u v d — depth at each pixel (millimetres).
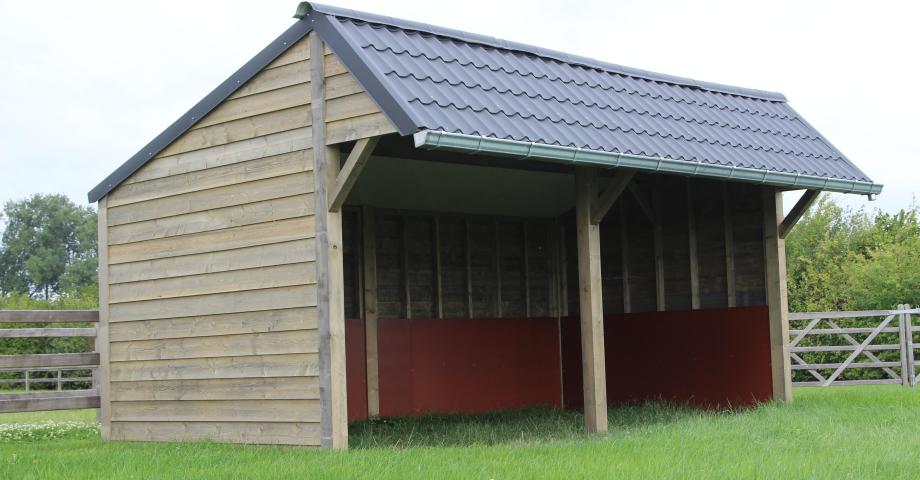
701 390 14055
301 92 10031
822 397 14422
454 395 14961
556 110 10453
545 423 12375
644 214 14812
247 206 10531
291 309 10047
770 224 13469
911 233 29453
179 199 11281
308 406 9852
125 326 11789
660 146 10859
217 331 10789
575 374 15945
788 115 14055
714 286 14031
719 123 12547
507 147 9156
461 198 14516
